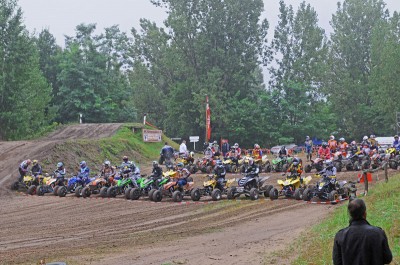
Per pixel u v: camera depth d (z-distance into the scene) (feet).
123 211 87.25
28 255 52.80
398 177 105.40
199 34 297.12
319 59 307.99
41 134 214.90
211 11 293.02
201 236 63.21
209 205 91.20
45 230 70.33
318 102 312.91
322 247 49.08
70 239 62.69
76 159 156.56
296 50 309.42
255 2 297.33
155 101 334.85
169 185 98.27
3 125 211.20
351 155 139.85
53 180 114.93
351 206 24.93
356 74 330.75
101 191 106.32
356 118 326.65
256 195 95.91
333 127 321.11
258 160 145.28
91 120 273.54
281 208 85.66
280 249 53.21
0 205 100.01
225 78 297.33
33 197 110.93
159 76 337.31
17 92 213.25
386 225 52.21
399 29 308.81
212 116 279.49
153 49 327.47
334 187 91.35
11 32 214.07
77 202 100.53
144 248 55.98
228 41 299.58
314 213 79.71
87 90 268.21
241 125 289.33
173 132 326.03
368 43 332.39
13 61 213.87
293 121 298.15
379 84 293.02
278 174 140.46
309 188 93.15
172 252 53.62
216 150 158.20
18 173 131.85
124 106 298.76
